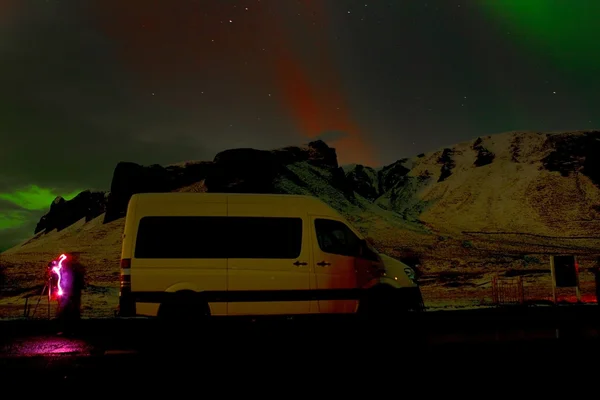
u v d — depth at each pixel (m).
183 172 113.06
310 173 117.62
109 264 57.81
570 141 143.25
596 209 113.12
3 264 61.22
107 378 6.92
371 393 6.18
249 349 8.80
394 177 192.00
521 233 104.12
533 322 12.12
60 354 8.66
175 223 10.40
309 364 7.71
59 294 14.02
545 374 7.02
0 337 10.73
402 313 11.12
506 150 161.88
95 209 133.62
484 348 8.80
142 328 12.18
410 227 99.38
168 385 6.57
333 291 10.67
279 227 10.73
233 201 10.76
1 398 6.00
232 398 6.01
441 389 6.33
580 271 39.53
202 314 10.16
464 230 110.25
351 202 112.06
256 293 10.34
